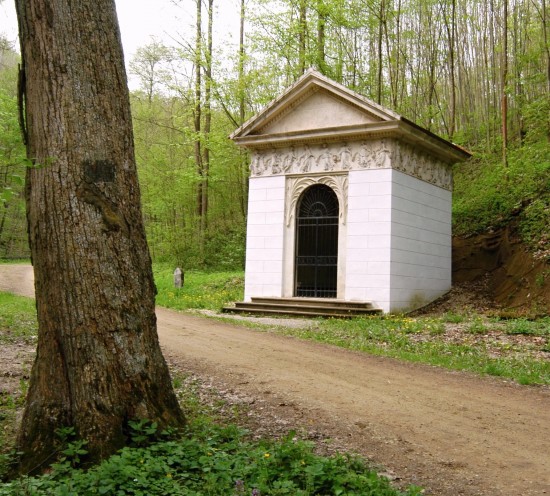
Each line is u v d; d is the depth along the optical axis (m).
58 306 5.45
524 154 23.47
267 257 20.33
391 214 18.23
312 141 19.75
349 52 32.91
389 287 18.00
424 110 34.50
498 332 14.25
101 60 5.75
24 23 5.67
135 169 5.95
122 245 5.63
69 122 5.54
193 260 32.97
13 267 40.69
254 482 4.73
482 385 9.30
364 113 18.73
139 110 40.97
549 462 5.90
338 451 6.07
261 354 11.45
